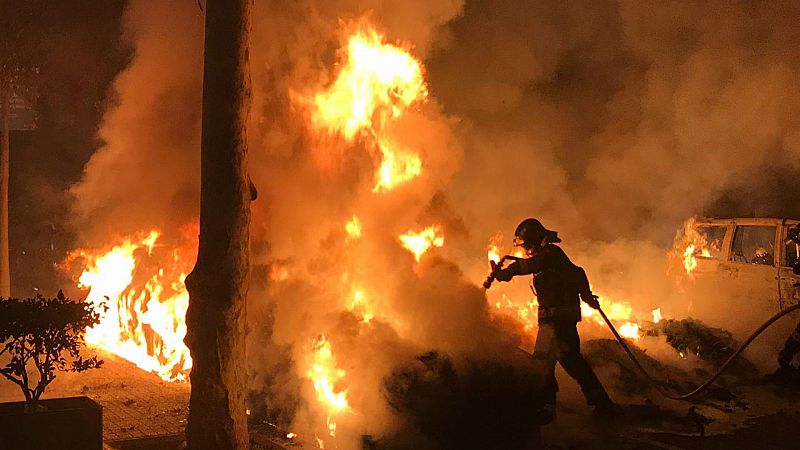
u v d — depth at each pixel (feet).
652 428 24.32
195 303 18.51
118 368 32.17
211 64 18.48
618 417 24.56
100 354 34.96
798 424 24.98
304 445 21.93
